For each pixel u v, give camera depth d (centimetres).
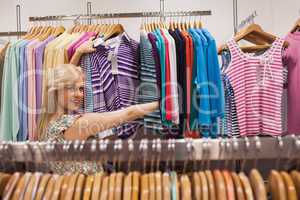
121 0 273
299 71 195
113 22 273
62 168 104
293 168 93
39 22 278
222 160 96
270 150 89
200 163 97
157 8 271
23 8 280
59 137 118
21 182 85
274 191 84
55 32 227
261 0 266
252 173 85
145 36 185
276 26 266
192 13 237
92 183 84
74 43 193
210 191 81
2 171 98
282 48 194
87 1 274
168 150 90
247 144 89
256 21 267
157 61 177
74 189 83
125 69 188
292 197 79
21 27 281
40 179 86
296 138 89
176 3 270
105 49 187
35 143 93
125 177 86
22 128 194
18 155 93
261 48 197
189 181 83
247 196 80
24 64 194
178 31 190
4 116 194
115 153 92
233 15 266
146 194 80
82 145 92
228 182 82
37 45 196
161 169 98
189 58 177
